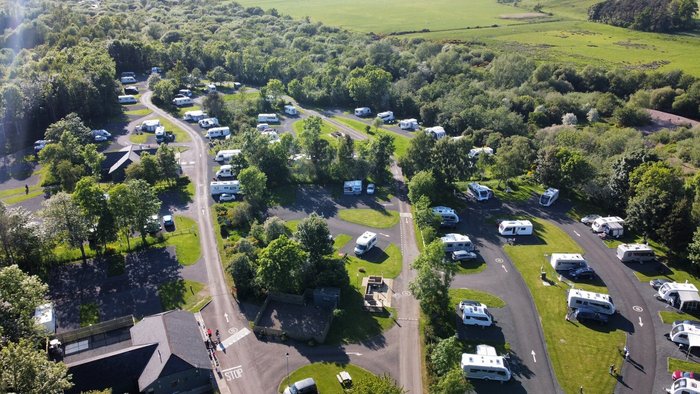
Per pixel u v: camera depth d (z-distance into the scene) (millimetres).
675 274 100062
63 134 145125
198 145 167250
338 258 105062
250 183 122875
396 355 81125
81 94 181500
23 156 159250
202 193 134500
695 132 169125
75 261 104625
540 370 78000
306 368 78062
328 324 85312
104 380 71750
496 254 107812
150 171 133125
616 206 122312
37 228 100500
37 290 79375
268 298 92062
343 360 79750
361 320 88438
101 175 142625
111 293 95062
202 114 190250
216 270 102375
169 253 107750
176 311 83938
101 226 103562
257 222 112688
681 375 75250
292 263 89438
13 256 99000
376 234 115625
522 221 115938
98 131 169375
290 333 84062
